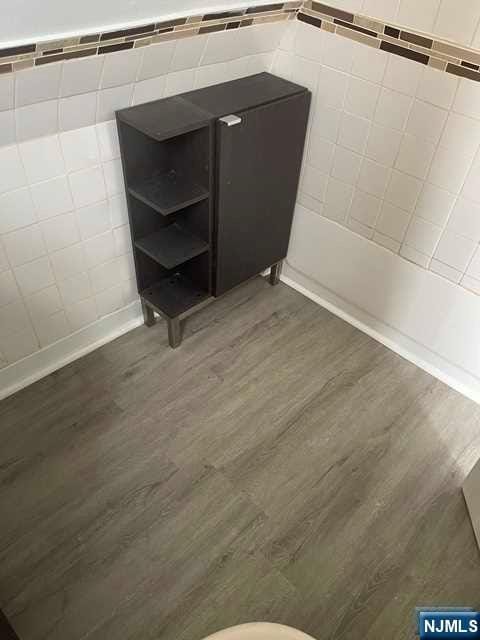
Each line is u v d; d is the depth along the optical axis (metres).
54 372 1.64
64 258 1.46
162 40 1.16
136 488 1.37
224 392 1.62
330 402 1.61
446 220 1.42
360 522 1.32
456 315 1.55
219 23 1.24
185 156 1.42
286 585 1.20
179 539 1.27
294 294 1.99
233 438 1.50
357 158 1.53
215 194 1.45
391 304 1.71
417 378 1.70
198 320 1.86
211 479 1.40
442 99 1.27
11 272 1.36
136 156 1.40
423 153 1.37
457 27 1.16
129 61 1.16
